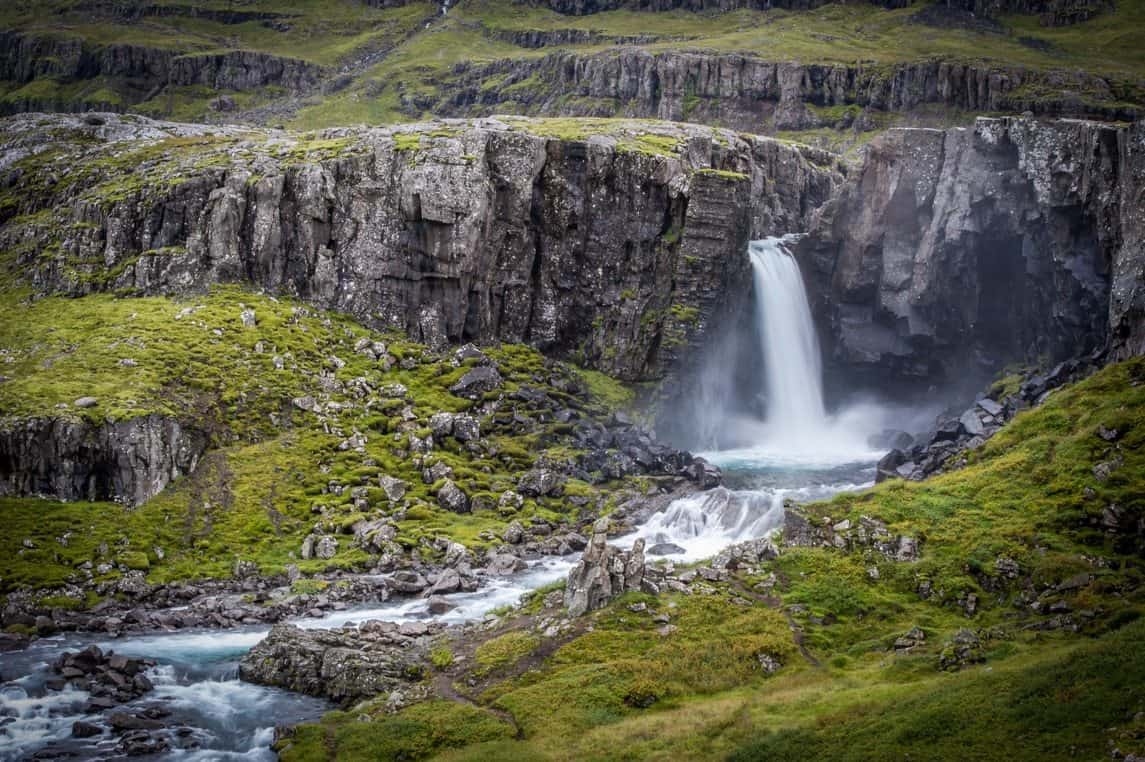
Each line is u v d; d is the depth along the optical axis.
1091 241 142.38
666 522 122.31
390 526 116.12
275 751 72.88
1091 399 110.69
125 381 126.38
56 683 82.81
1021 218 152.00
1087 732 60.31
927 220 166.50
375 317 156.00
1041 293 151.12
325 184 155.88
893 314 168.75
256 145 175.00
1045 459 103.38
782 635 83.50
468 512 124.19
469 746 71.38
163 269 151.62
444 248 154.38
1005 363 160.62
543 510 124.69
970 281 160.62
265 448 127.62
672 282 161.50
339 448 130.50
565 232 163.62
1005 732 62.44
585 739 70.62
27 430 114.12
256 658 86.50
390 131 172.38
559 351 165.25
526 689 78.56
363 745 72.19
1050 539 91.00
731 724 70.94
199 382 131.00
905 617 86.06
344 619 97.19
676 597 89.56
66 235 161.62
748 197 164.75
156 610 100.25
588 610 88.88
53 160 188.12
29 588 101.56
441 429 134.75
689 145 175.88
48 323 142.50
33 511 112.12
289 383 136.88
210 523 115.75
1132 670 64.25
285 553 113.00
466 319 158.12
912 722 65.62
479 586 104.81
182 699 81.50
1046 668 68.06
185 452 121.31
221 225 152.50
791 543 98.44
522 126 179.75
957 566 90.31
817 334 178.62
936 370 168.50
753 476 141.62
